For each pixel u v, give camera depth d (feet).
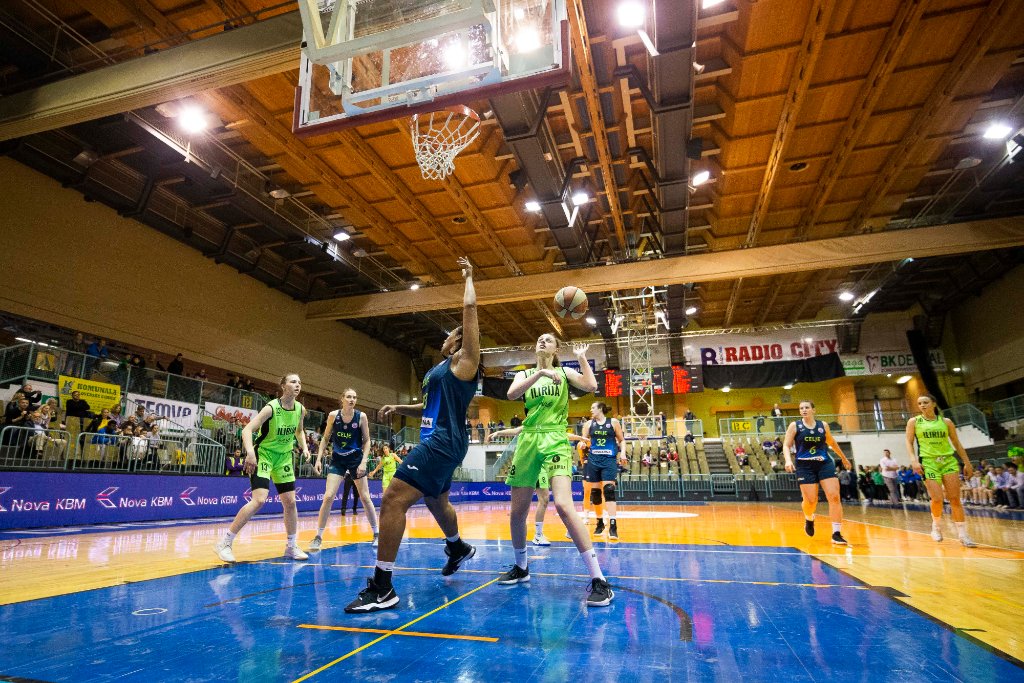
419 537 24.52
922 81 41.52
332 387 82.79
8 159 44.65
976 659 7.40
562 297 14.76
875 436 83.41
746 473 79.51
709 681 6.68
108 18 36.50
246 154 51.78
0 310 43.37
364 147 47.32
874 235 57.36
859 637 8.45
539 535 20.94
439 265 73.77
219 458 44.04
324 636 8.63
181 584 12.89
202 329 61.82
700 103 45.29
